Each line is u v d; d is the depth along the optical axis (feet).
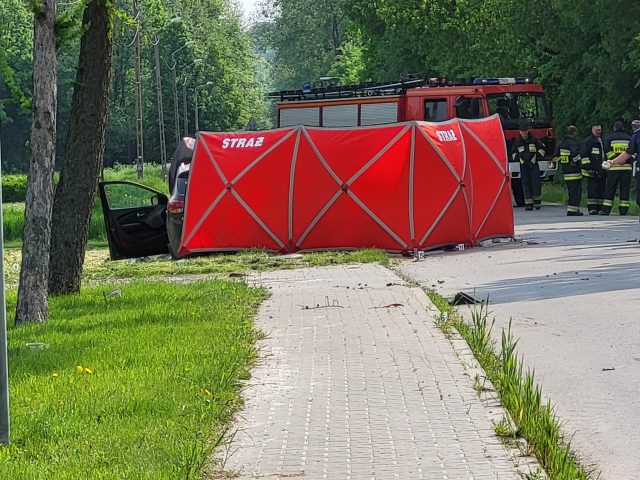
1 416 21.34
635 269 47.93
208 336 33.24
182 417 22.85
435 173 62.34
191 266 59.06
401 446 20.62
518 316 37.37
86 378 27.37
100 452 20.25
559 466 18.65
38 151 37.63
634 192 106.52
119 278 57.26
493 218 65.87
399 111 101.30
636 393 25.57
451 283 47.50
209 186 64.95
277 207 64.28
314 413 23.48
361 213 63.10
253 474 19.13
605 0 116.16
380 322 35.78
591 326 34.65
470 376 26.78
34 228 38.11
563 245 61.16
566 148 85.40
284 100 108.68
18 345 33.04
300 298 42.98
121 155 357.00
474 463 19.35
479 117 101.14
